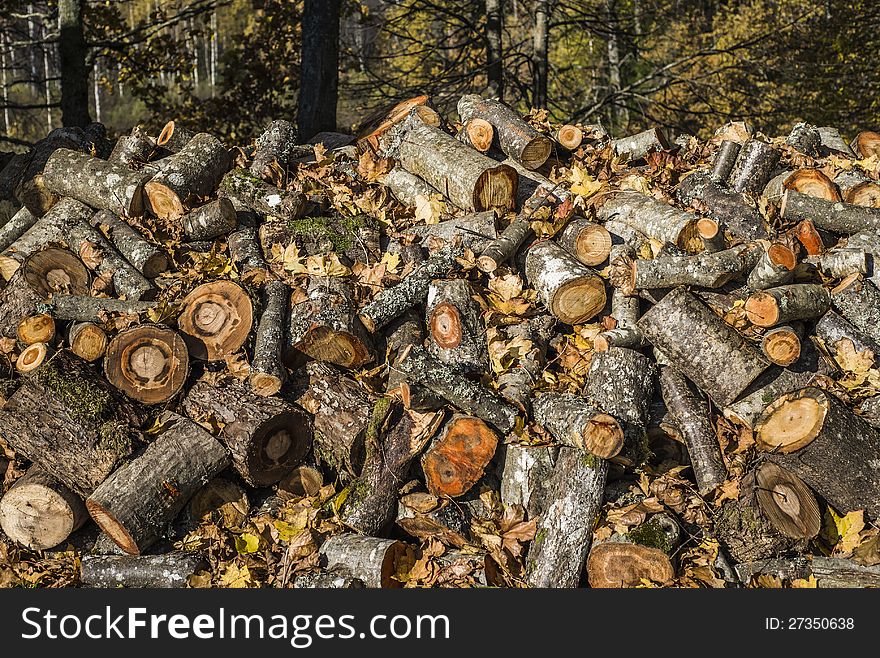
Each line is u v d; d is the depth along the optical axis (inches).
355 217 256.4
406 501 201.9
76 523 194.9
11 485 201.3
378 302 223.0
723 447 210.4
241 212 262.4
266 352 210.4
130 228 248.8
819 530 199.8
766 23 798.5
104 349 210.8
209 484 202.7
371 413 205.8
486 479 208.8
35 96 1310.3
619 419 205.9
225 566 191.0
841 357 221.8
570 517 192.9
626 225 254.7
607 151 300.5
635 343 222.8
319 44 465.7
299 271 237.0
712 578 188.5
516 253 248.7
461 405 204.2
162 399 207.2
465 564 190.7
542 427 208.8
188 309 217.6
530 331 227.1
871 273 241.0
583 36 855.7
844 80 687.1
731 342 211.2
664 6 818.8
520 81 687.7
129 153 279.9
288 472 208.4
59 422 195.3
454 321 219.9
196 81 1544.0
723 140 309.0
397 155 289.9
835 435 198.8
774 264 220.2
